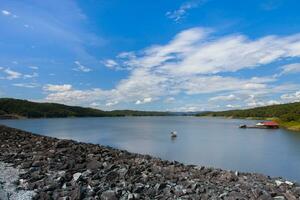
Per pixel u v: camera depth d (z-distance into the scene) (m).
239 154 43.69
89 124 138.50
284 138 73.31
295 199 10.34
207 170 15.59
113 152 20.61
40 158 14.85
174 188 10.59
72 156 16.17
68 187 9.70
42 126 114.38
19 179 10.71
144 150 45.84
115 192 9.27
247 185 12.09
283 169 32.72
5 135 29.11
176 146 52.53
